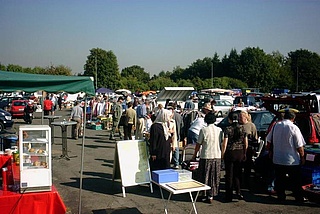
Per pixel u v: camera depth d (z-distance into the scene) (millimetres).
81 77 6410
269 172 7805
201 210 6547
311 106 9062
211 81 77250
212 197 6926
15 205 5277
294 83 88312
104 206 6789
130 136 13672
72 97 46500
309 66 89625
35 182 5449
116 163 7773
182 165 8781
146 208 6676
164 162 7707
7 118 19641
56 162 10914
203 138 6793
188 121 10688
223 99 30359
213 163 6781
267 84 90188
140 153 7785
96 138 16547
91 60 78812
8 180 5953
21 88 5844
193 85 75188
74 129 16125
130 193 7660
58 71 73062
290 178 7125
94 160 11266
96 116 22953
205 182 6816
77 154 12297
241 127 6934
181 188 5227
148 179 7711
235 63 98750
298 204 6887
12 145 9109
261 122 12164
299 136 6766
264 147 8219
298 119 8555
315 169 7012
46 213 5441
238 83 82438
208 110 9953
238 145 6930
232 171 7023
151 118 13023
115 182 8562
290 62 105562
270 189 7492
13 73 6445
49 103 25750
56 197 5508
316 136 8234
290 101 8648
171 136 8938
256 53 93875
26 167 5469
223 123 12680
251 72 92000
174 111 10789
